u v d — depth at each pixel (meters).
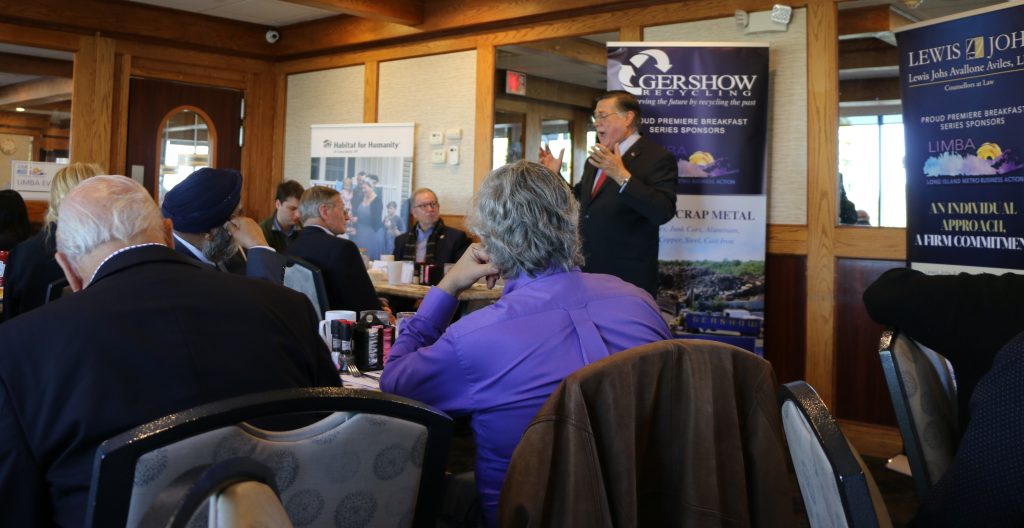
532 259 1.46
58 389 1.11
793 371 4.46
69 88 8.17
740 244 4.41
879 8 4.30
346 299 3.14
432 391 1.43
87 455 1.10
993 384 1.07
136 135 6.71
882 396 4.19
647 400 1.14
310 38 6.91
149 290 1.24
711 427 1.16
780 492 1.22
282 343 1.31
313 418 1.19
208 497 0.56
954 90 3.26
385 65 6.55
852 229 4.28
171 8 6.61
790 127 4.48
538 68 7.91
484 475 1.43
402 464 1.04
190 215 2.27
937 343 1.62
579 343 1.41
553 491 1.07
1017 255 3.09
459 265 1.66
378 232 6.43
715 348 1.20
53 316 1.16
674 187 3.65
